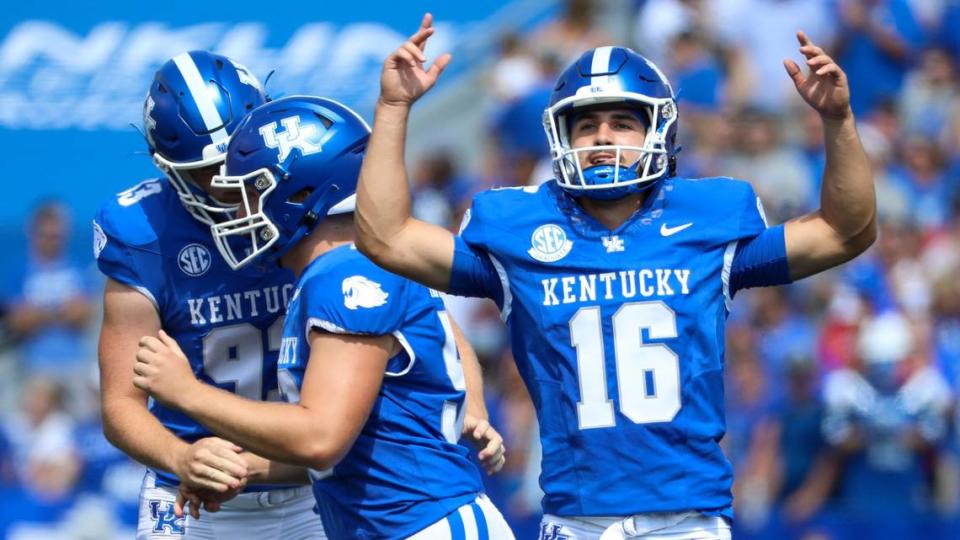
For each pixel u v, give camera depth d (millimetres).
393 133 13398
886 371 29734
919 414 29453
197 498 14312
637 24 39219
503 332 32500
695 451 13250
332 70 44125
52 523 30969
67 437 31797
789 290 32562
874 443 29234
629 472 13211
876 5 40219
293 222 14086
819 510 28953
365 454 13844
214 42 45094
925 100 39812
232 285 15672
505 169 37062
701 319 13352
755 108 37719
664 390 13250
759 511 29000
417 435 13953
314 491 14438
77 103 44281
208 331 15719
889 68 39969
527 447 29031
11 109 44062
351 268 13711
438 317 14266
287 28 44969
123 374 15531
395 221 13367
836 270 33219
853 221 13102
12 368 35219
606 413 13273
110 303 15742
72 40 45500
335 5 44844
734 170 36781
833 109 12984
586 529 13367
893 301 32094
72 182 42812
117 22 45656
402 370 13875
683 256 13445
